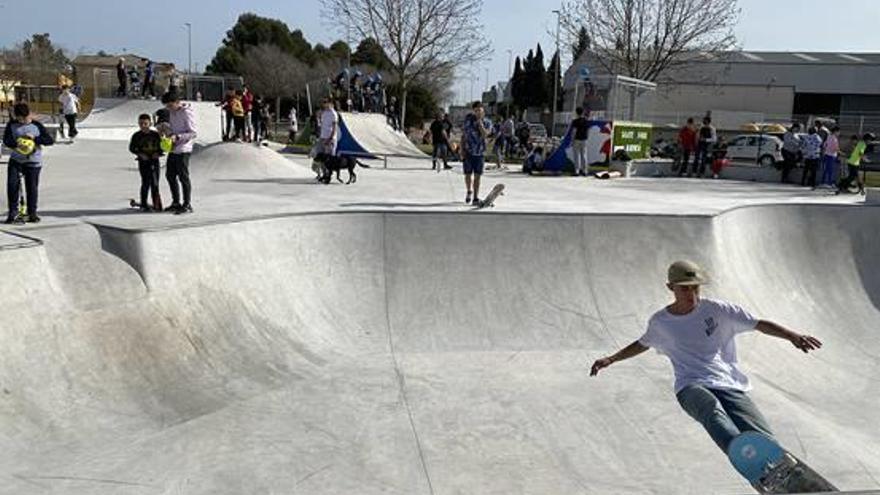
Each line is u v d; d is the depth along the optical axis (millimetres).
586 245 9797
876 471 6141
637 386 7371
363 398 6801
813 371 8977
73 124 22578
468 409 6688
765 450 3713
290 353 7609
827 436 6699
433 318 8703
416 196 12727
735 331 4465
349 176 14969
